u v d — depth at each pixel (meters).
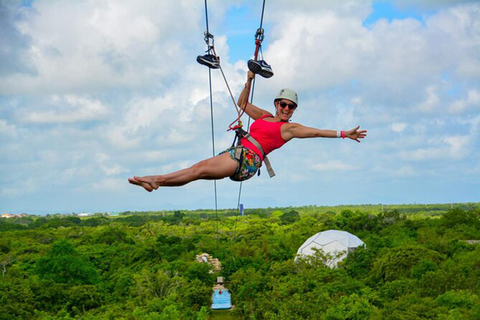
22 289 54.84
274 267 60.78
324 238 74.69
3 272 81.69
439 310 33.75
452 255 63.38
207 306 55.41
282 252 84.44
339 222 118.75
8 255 99.00
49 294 56.06
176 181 8.90
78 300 56.66
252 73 10.30
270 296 46.47
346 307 37.00
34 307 53.88
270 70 10.20
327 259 66.75
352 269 59.97
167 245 97.81
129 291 61.41
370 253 62.97
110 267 91.69
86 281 69.88
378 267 54.25
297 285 47.34
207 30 10.85
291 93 9.77
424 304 35.50
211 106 20.72
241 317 49.25
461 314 32.06
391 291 44.47
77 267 69.31
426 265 49.19
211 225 196.25
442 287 41.91
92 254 95.88
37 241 139.25
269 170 9.69
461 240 77.38
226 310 59.00
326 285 47.84
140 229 175.75
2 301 51.16
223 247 106.00
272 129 9.59
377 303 43.50
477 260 51.31
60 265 69.06
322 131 9.57
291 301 39.94
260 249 91.25
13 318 48.91
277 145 9.70
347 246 72.31
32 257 100.69
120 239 128.25
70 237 147.38
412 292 41.53
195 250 99.31
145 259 90.50
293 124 9.66
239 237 134.88
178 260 79.19
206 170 9.16
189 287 56.28
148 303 44.88
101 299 60.47
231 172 9.33
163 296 53.72
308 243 75.31
